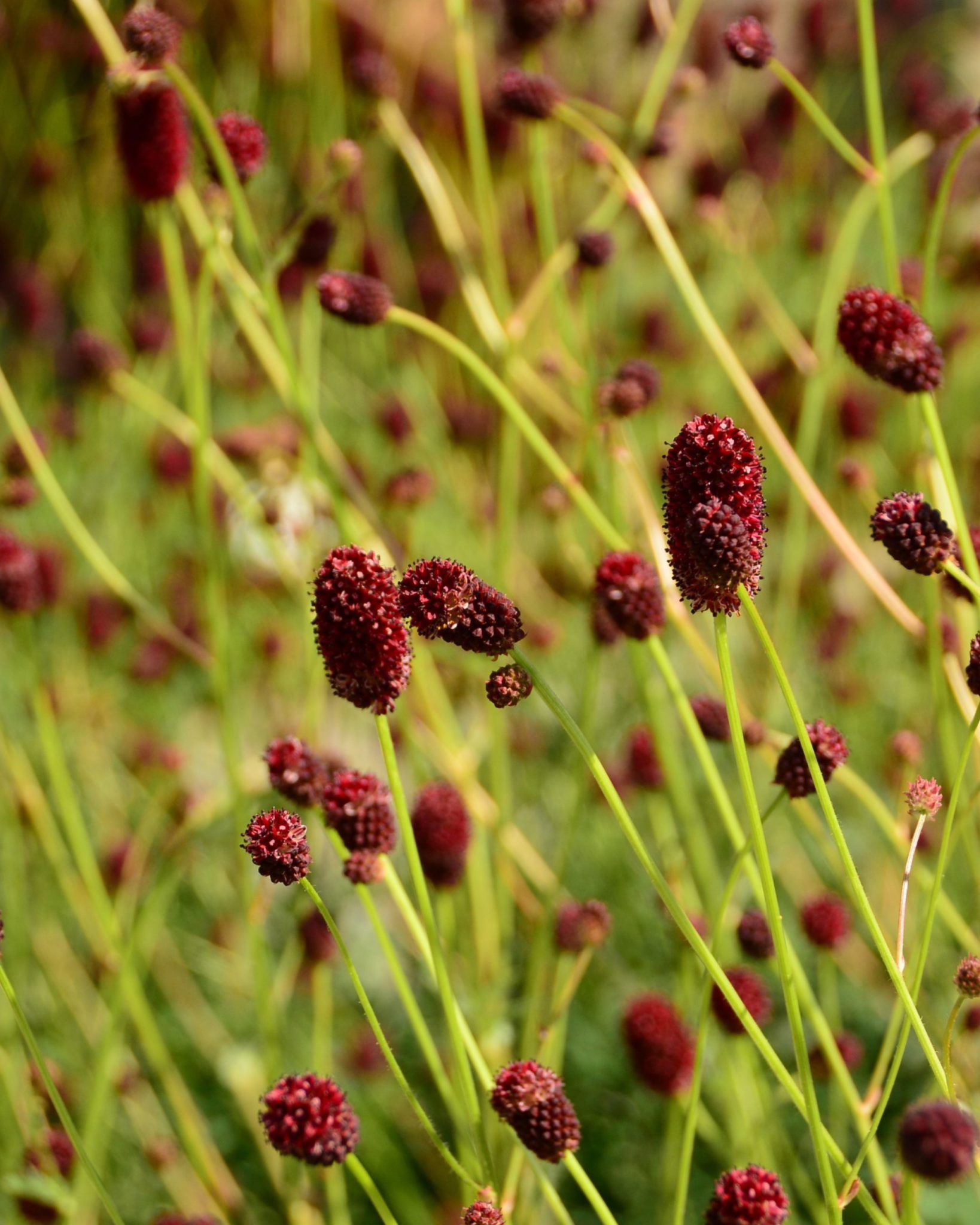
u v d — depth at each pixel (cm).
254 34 152
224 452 89
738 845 70
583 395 83
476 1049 67
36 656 79
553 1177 77
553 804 96
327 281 75
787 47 136
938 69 144
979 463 104
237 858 79
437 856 73
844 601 108
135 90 74
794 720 63
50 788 96
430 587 64
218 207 77
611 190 84
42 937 87
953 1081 65
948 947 82
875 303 68
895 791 80
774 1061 64
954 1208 76
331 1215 77
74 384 96
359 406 120
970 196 118
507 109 80
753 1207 64
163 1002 94
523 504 109
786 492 107
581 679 99
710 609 63
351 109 135
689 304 76
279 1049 79
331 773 76
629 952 90
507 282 122
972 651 65
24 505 81
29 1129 75
